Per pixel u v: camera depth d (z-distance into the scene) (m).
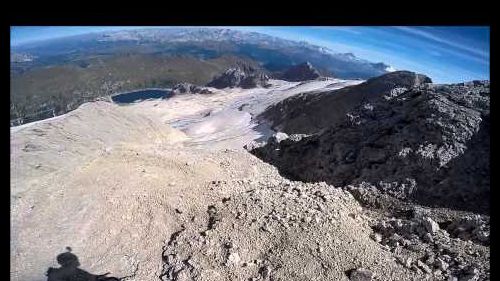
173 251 10.05
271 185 14.11
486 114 16.48
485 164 14.62
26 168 11.77
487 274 9.18
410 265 9.82
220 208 11.72
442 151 15.41
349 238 10.63
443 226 11.99
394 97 21.45
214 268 9.51
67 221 10.34
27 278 8.84
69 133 16.72
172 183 12.86
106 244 10.09
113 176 12.45
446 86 19.69
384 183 15.43
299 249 10.01
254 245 10.19
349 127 21.09
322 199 12.69
